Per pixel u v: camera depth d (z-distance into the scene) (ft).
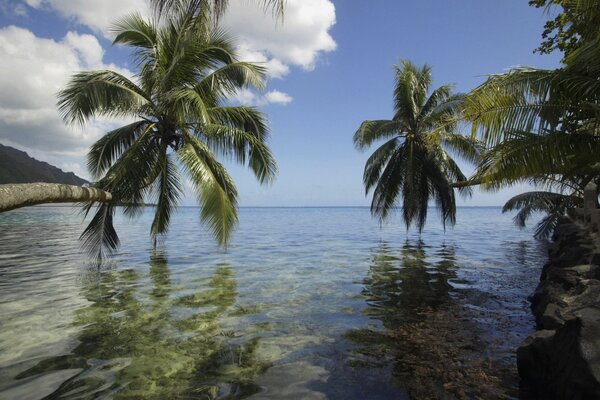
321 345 18.38
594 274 20.17
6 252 53.16
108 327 21.04
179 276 36.94
